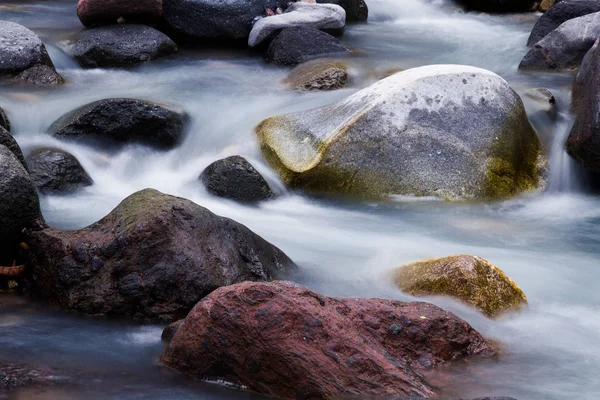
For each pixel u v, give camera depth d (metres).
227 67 13.53
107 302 6.43
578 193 10.62
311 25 14.67
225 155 10.66
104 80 12.78
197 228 6.64
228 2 14.55
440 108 10.24
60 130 10.60
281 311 5.30
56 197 9.45
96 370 5.56
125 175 10.44
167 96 11.98
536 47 13.35
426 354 5.62
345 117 10.27
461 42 15.40
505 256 8.38
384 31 16.19
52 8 16.30
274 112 11.55
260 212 9.52
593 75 10.70
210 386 5.35
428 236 8.92
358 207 9.81
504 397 5.04
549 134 11.11
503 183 10.14
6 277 6.86
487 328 6.38
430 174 9.93
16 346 5.90
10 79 12.23
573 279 7.77
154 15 14.32
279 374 5.18
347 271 7.50
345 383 5.10
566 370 5.79
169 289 6.43
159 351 5.88
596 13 13.36
